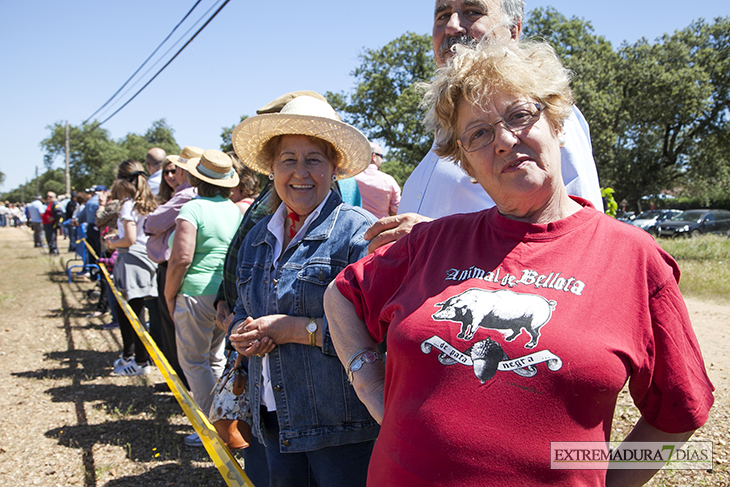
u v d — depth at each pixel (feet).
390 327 3.85
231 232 11.09
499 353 3.21
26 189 337.93
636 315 3.22
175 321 10.90
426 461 3.29
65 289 32.94
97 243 30.35
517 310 3.26
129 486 10.09
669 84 79.87
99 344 20.34
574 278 3.29
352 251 6.10
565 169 5.19
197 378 10.98
